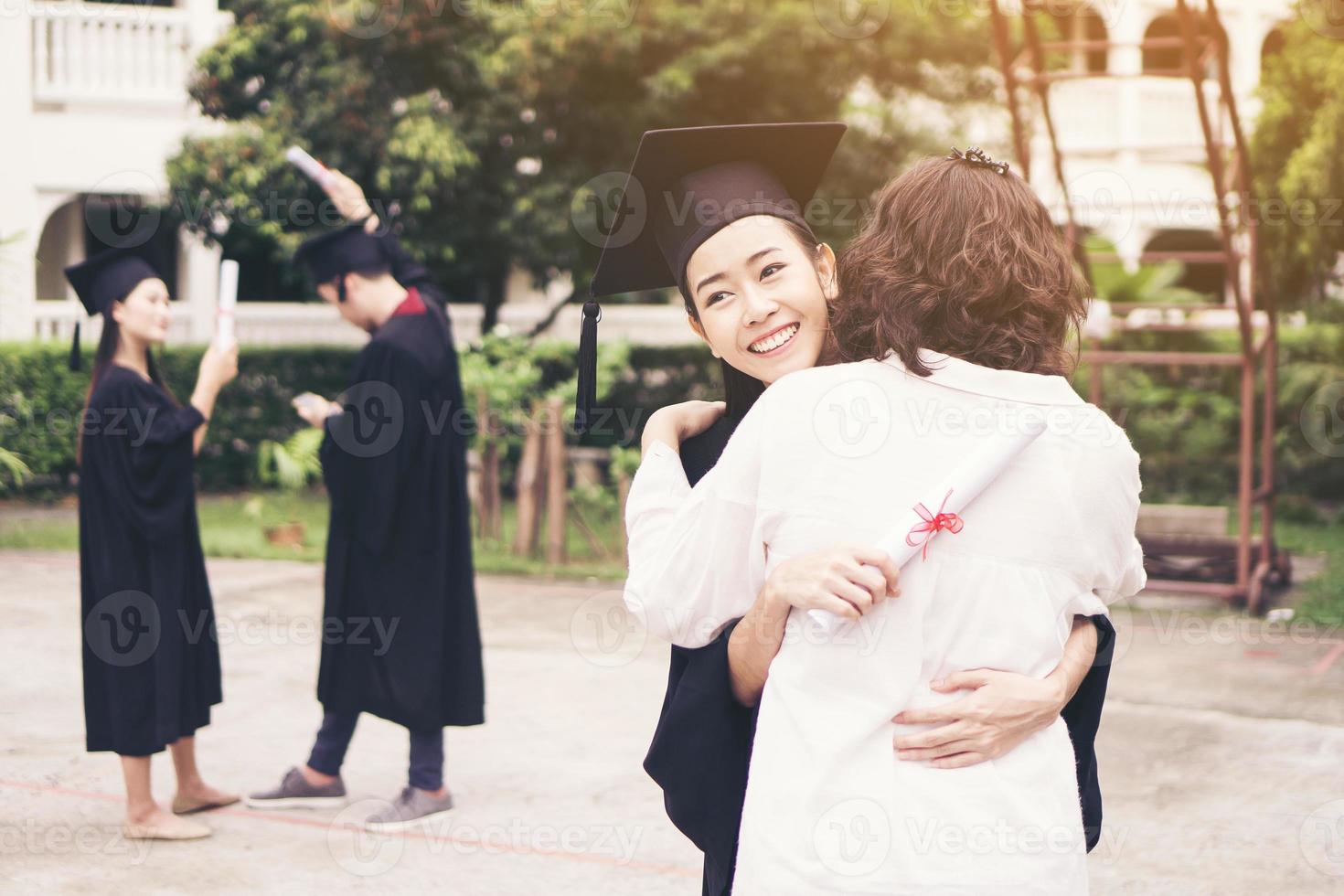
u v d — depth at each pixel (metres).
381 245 4.09
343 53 10.91
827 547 1.47
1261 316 12.14
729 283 1.70
